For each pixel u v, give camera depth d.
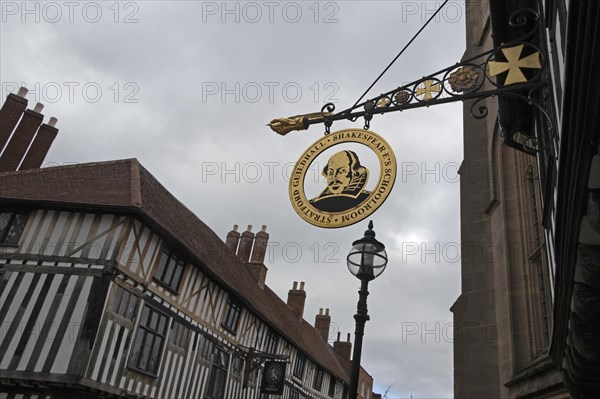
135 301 12.20
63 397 10.32
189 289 14.60
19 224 12.17
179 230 15.19
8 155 16.78
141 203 12.68
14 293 11.26
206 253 16.77
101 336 10.97
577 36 1.66
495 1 4.14
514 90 3.49
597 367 3.49
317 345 29.44
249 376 18.42
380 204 3.57
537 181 6.61
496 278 7.11
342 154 3.95
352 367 4.98
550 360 4.77
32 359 10.57
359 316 5.16
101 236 11.82
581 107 1.76
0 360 10.58
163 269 13.42
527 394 5.55
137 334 12.28
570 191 2.21
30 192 12.66
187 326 14.38
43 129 17.81
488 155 7.95
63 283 11.31
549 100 3.28
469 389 6.85
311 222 3.78
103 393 10.98
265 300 23.12
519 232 6.81
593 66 1.59
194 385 14.56
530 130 4.56
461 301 7.49
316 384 26.20
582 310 2.91
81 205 12.01
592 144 1.86
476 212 7.91
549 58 3.14
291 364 22.88
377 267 5.32
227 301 16.94
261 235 25.92
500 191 7.29
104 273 11.30
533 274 6.43
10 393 10.51
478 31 9.39
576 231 2.39
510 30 4.22
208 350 15.47
